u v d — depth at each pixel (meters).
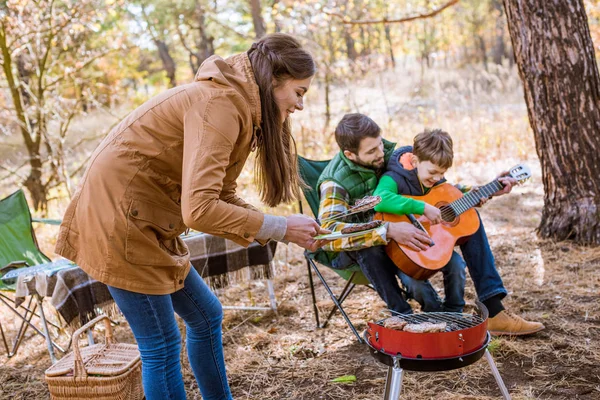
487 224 5.25
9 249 3.67
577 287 3.64
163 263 1.90
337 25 9.40
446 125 8.59
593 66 4.30
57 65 8.26
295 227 1.88
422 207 2.81
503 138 8.22
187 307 2.12
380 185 2.95
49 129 7.77
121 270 1.84
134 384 2.56
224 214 1.72
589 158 4.35
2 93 7.52
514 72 9.96
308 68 1.89
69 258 1.92
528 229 4.91
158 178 1.86
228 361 3.12
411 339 1.87
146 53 17.56
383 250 2.90
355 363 2.96
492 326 3.00
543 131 4.46
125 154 1.83
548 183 4.55
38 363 3.38
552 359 2.80
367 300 3.83
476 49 18.95
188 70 20.58
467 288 3.83
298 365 3.01
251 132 1.87
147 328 1.92
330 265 3.13
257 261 3.65
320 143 7.38
